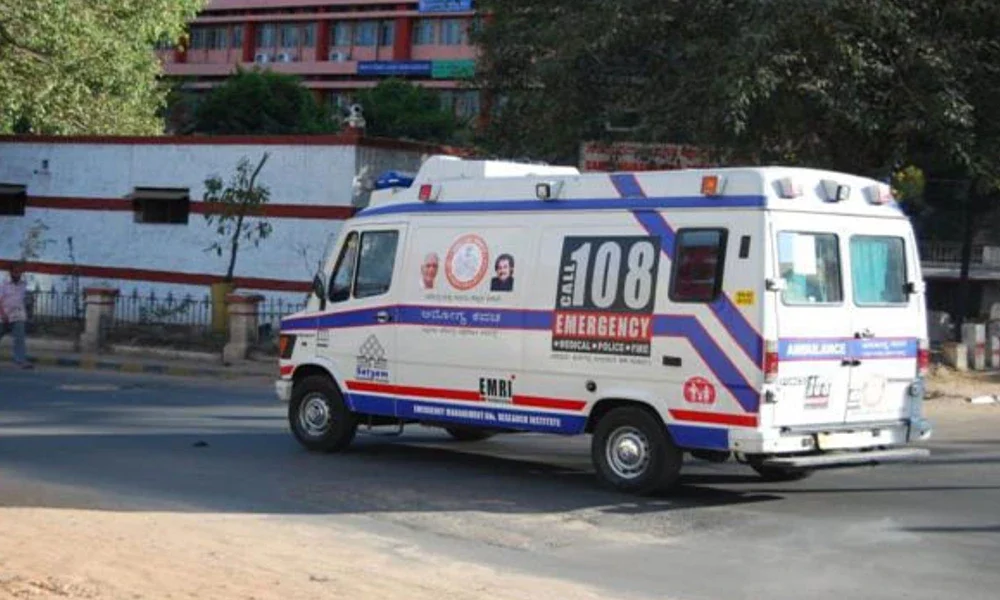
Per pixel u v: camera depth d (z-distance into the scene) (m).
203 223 28.16
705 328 9.77
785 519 9.60
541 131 22.62
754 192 9.65
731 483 11.27
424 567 7.77
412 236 11.88
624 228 10.35
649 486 10.21
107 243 29.53
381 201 12.38
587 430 10.59
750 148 19.84
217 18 92.50
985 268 34.94
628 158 21.55
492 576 7.59
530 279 10.91
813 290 9.87
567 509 9.85
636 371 10.17
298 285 26.64
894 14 17.80
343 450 12.75
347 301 12.38
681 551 8.48
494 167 11.60
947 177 30.12
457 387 11.41
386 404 12.00
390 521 9.34
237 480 10.93
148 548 7.71
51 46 28.33
